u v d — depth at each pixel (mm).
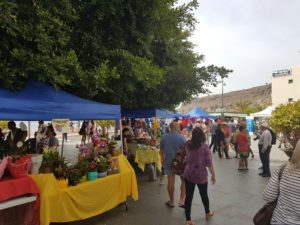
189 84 12812
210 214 6422
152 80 8391
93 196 5879
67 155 13000
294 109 15625
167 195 8273
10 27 5730
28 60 6008
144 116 12109
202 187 6191
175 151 6996
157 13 8422
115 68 7258
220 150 16562
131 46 8695
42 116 5496
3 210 4945
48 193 5000
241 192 8695
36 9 6105
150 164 10266
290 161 3182
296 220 2979
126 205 6918
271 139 11125
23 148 6508
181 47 13195
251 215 6660
